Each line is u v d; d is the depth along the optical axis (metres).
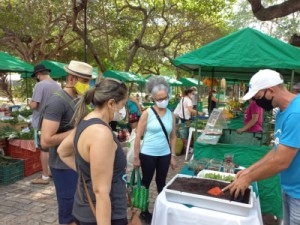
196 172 3.08
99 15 14.40
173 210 2.20
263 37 3.44
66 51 19.52
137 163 3.43
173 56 21.67
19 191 4.64
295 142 1.90
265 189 3.44
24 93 16.64
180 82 16.80
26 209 3.99
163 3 14.29
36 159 5.60
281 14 6.64
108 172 1.57
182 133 7.86
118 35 15.91
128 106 9.12
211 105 7.80
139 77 12.60
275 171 1.99
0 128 5.87
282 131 1.97
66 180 2.59
